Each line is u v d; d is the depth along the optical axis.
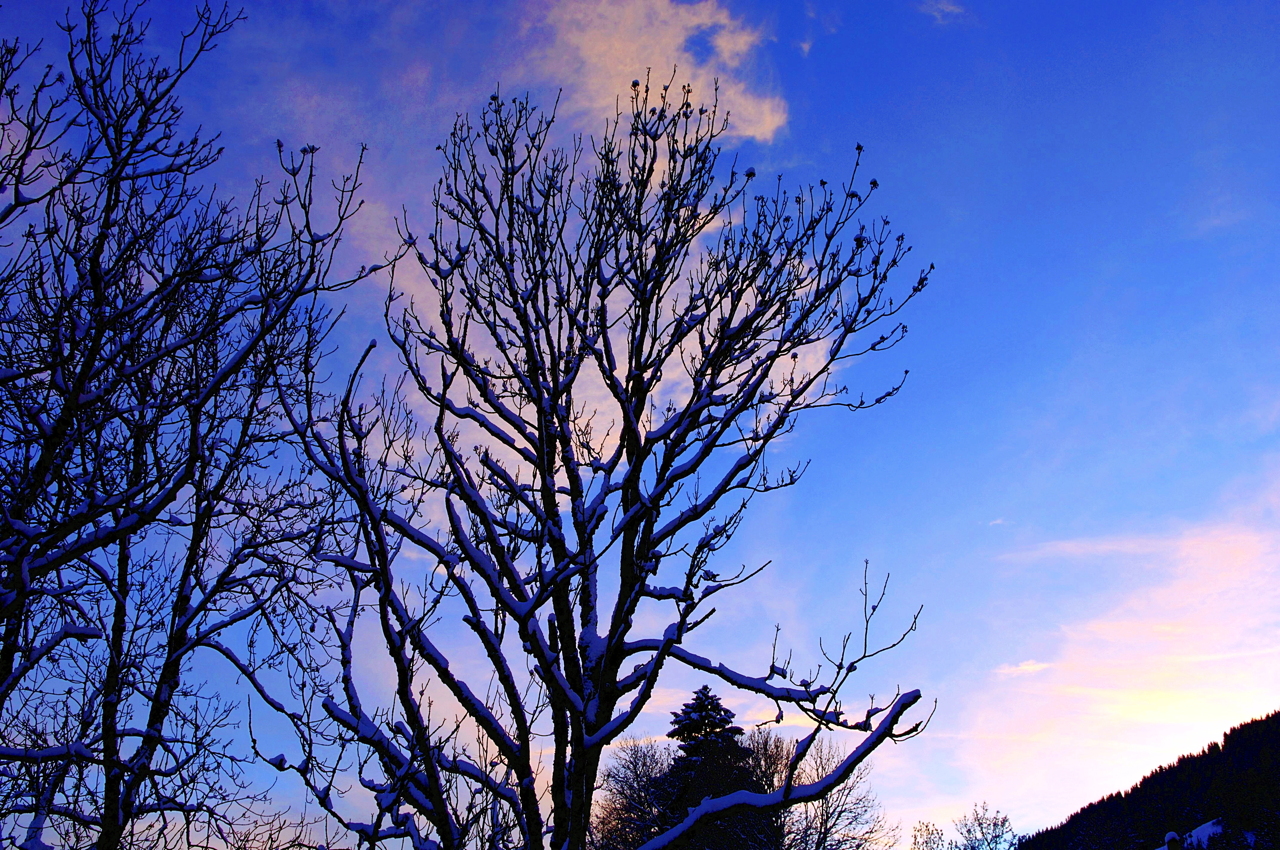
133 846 8.61
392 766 6.21
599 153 8.37
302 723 6.03
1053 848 81.81
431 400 6.88
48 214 6.37
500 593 6.61
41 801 7.66
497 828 6.40
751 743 32.03
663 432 7.36
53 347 6.35
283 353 7.24
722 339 7.63
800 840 25.19
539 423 6.99
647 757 32.59
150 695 8.83
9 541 6.11
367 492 6.09
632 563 7.37
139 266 7.24
